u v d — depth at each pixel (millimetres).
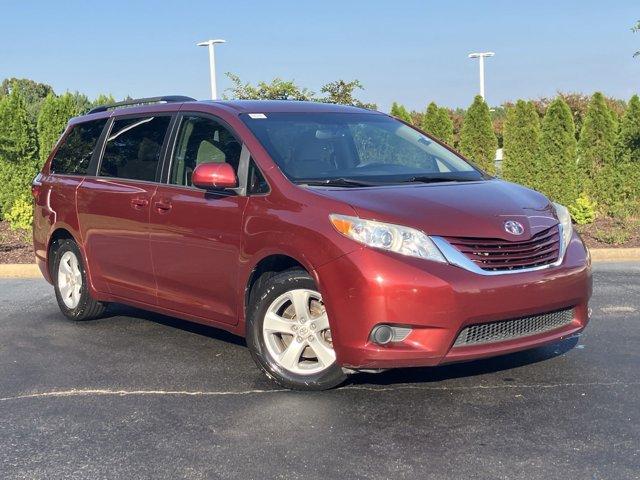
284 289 4727
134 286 6059
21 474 3736
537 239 4578
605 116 14625
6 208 14680
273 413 4445
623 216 13688
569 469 3617
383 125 6090
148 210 5758
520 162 15289
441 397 4645
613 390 4727
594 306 7238
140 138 6219
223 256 5121
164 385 5055
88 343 6234
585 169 14750
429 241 4270
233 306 5133
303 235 4535
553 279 4508
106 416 4508
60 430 4301
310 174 5055
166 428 4285
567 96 22688
